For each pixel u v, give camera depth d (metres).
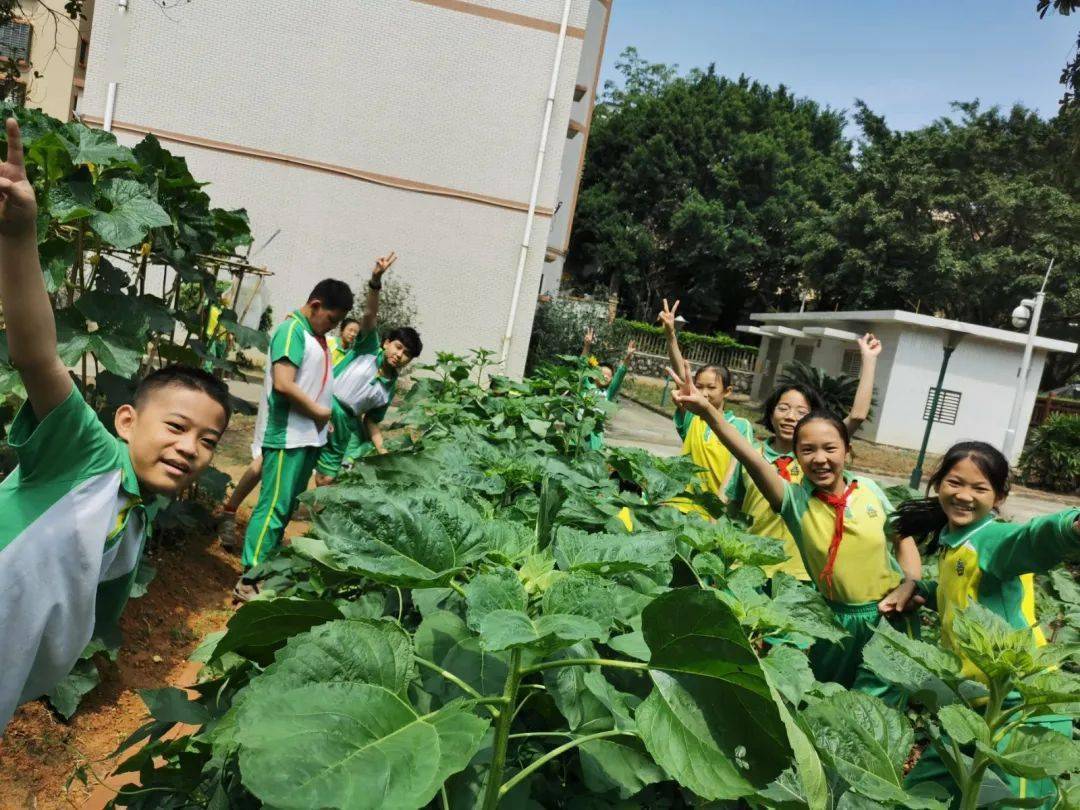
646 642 1.44
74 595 2.00
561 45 15.79
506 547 1.84
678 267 39.28
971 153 29.17
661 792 1.90
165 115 15.23
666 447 16.98
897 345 23.48
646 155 37.72
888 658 2.31
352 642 1.46
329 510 1.68
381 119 15.80
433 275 16.19
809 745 1.35
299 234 15.85
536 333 20.12
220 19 15.20
